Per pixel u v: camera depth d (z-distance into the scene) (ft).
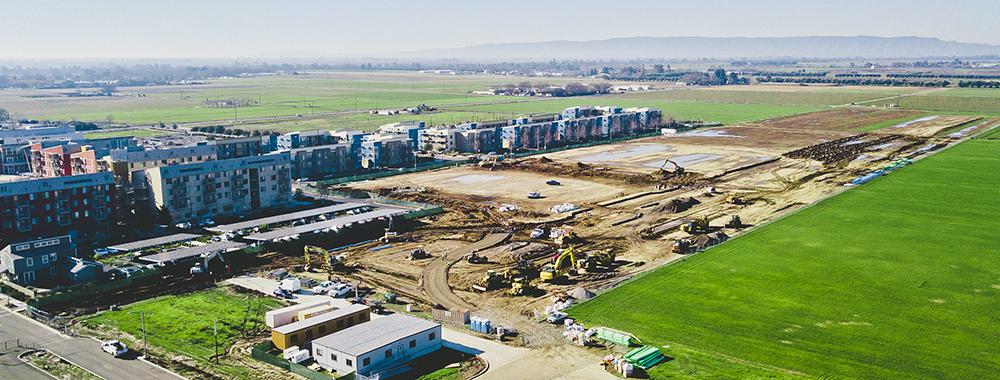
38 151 631.56
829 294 342.85
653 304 334.65
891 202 540.11
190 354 286.05
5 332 307.17
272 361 277.44
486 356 283.38
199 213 511.40
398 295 357.82
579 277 382.83
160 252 418.92
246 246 426.10
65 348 290.56
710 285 358.84
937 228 462.60
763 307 327.67
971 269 377.91
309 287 368.27
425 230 489.26
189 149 568.41
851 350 280.51
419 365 275.80
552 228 492.54
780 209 535.19
